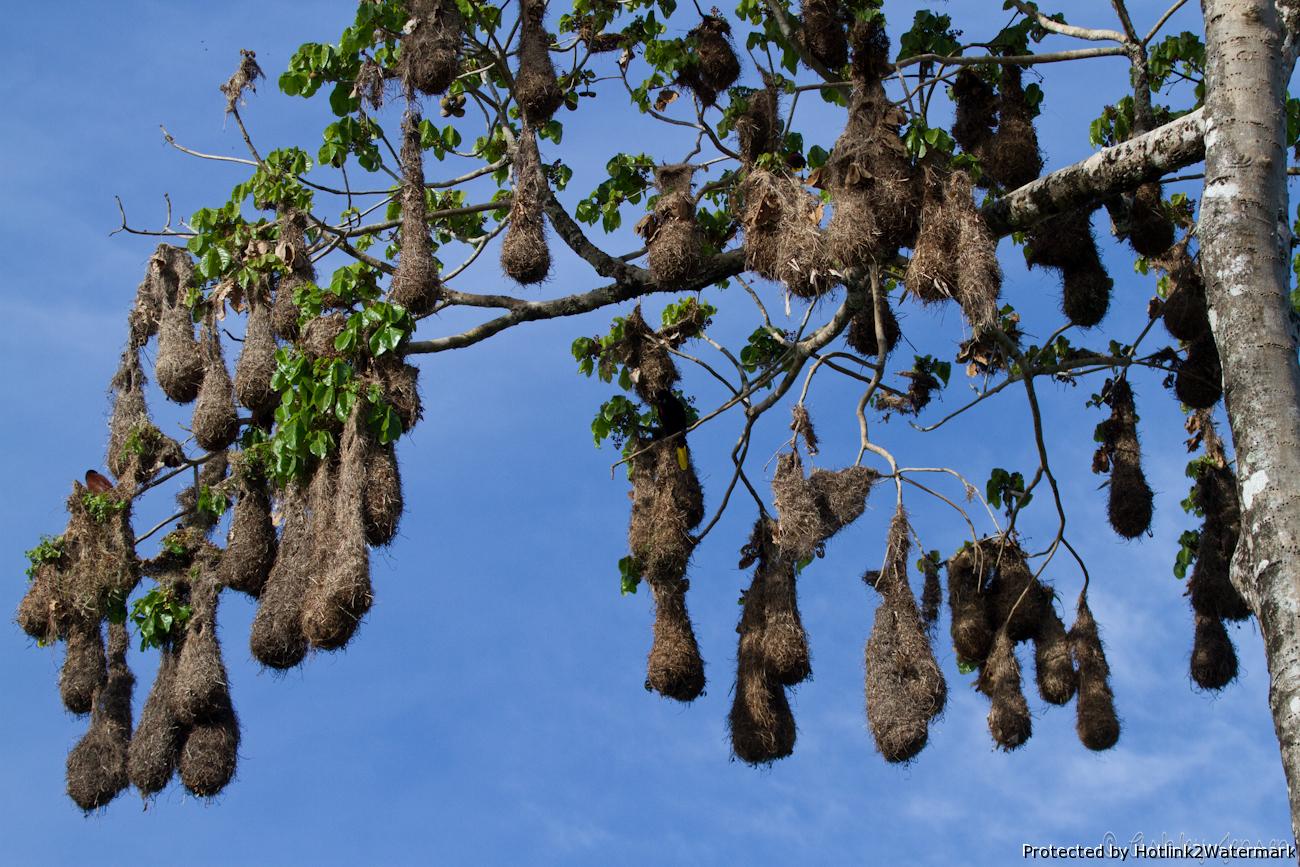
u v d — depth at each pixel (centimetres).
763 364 826
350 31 766
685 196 711
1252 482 473
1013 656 738
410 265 691
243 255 756
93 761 807
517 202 709
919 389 813
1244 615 756
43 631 835
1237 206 518
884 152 635
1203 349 732
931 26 762
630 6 857
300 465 652
